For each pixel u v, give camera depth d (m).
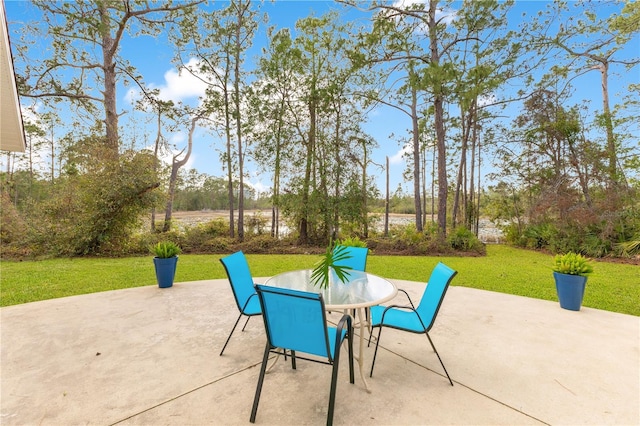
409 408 2.00
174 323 3.50
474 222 14.19
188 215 15.07
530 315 3.80
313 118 12.20
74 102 11.52
